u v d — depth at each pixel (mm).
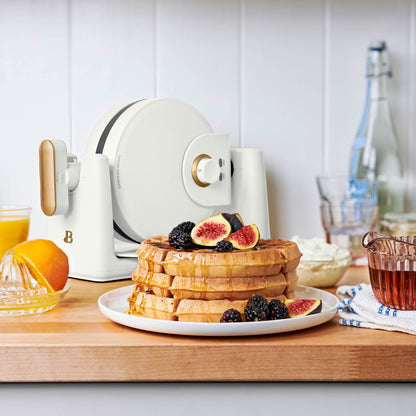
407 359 731
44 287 938
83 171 1088
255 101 1395
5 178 1358
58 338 753
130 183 1117
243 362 725
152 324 753
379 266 837
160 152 1145
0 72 1340
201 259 787
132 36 1358
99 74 1356
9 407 738
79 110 1358
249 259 795
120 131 1109
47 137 1357
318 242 1083
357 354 730
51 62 1347
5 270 981
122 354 724
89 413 739
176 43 1368
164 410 740
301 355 727
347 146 1424
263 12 1382
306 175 1419
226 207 1253
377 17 1416
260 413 741
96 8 1348
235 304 793
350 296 1000
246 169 1246
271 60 1392
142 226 1137
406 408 745
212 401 739
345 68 1413
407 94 1441
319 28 1399
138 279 846
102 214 1083
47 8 1337
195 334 743
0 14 1332
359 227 1274
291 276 856
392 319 795
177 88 1376
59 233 1138
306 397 741
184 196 1175
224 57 1381
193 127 1179
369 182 1310
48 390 738
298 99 1405
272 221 1422
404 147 1448
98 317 864
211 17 1371
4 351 725
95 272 1085
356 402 742
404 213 1420
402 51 1431
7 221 1075
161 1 1358
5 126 1351
